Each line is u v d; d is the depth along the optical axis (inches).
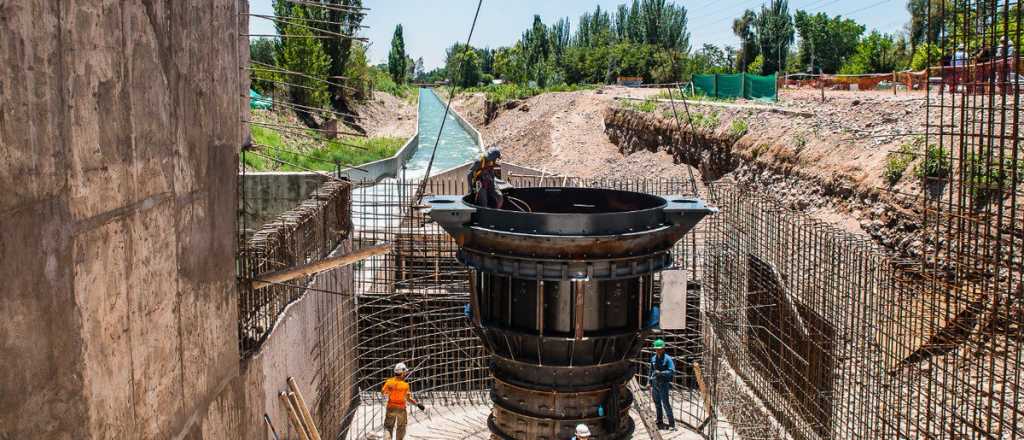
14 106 200.5
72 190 228.8
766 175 1171.3
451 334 703.1
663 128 1716.3
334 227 642.8
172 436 303.4
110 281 253.0
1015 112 344.2
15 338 201.9
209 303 347.3
